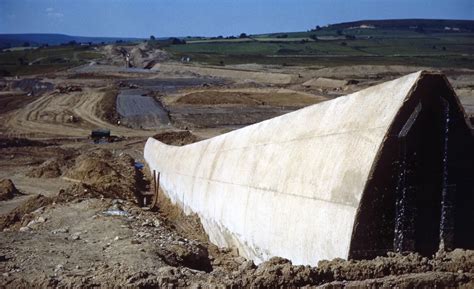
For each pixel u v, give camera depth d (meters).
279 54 149.88
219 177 15.96
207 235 16.34
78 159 31.34
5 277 9.48
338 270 8.57
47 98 63.56
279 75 91.44
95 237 13.55
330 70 95.50
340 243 9.14
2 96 67.94
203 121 50.75
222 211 14.89
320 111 11.80
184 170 20.70
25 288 9.09
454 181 9.26
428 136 9.10
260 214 12.36
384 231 9.02
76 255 11.44
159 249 12.01
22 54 161.12
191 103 61.62
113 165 29.89
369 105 9.95
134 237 13.37
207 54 148.12
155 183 26.95
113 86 76.00
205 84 82.12
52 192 25.58
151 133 46.62
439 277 8.39
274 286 8.45
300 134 11.99
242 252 13.42
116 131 47.41
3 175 29.69
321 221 9.78
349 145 9.83
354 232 8.93
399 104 9.04
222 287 8.43
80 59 139.25
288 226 10.92
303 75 94.12
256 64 120.25
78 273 9.73
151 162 30.80
